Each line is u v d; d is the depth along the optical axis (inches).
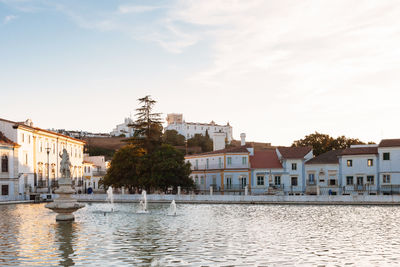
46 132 3211.1
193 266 663.8
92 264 676.7
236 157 3339.1
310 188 3164.4
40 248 815.7
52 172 3331.7
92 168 4500.5
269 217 1466.5
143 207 2011.6
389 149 2928.2
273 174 3280.0
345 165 3097.9
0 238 944.3
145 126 3093.0
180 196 2407.7
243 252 778.8
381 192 2933.1
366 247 842.8
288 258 727.7
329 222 1301.7
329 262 699.4
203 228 1137.4
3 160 2652.6
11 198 2484.0
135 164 2920.8
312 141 4185.5
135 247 827.4
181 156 2972.4
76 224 1228.5
